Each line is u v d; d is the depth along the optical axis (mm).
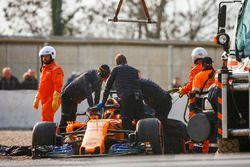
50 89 35438
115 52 65562
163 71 65500
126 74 29922
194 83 31906
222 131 25203
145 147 27562
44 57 35406
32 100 53844
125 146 27781
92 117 29828
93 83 32375
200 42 65438
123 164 19672
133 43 65500
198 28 90688
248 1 28344
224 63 27219
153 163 19500
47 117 35500
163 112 32031
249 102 24969
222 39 28156
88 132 28641
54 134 29641
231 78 25344
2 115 53844
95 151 27859
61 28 82312
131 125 29812
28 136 44938
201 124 25766
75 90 32438
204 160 20000
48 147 28922
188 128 26000
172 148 31266
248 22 28078
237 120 25656
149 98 31766
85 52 65250
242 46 27844
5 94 53906
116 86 29938
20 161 28438
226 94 25250
